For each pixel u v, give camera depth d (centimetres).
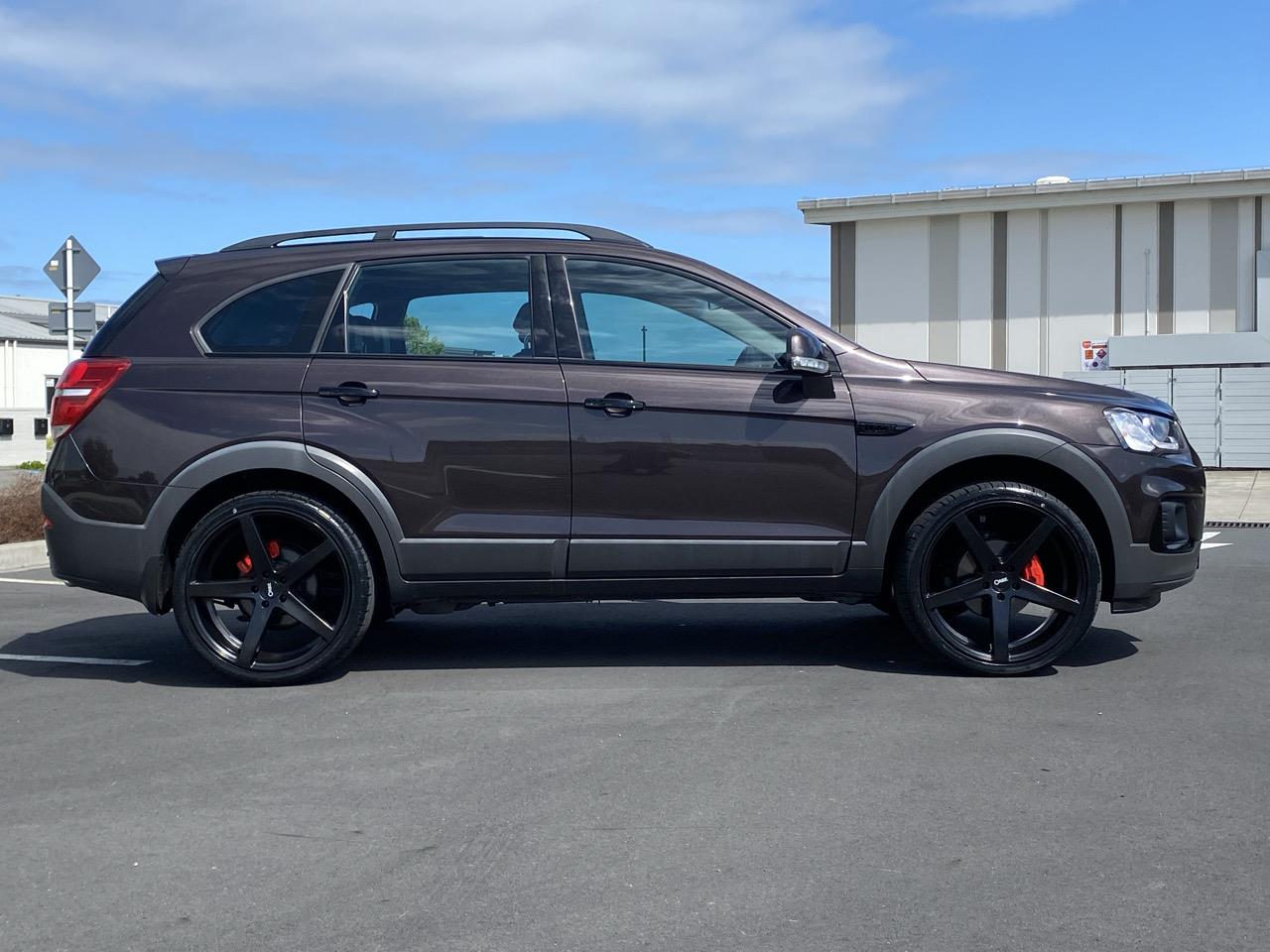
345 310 528
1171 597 732
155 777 397
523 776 392
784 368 514
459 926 284
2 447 4400
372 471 511
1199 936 276
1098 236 2862
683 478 513
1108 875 310
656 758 410
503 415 512
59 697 508
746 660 560
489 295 527
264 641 536
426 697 497
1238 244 2766
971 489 514
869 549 516
